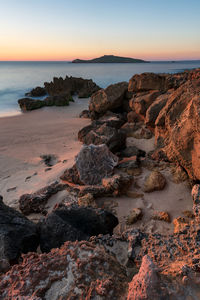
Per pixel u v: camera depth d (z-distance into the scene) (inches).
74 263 103.0
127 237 138.7
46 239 182.5
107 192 248.8
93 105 629.9
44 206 260.1
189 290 77.7
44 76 3602.4
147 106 402.6
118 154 351.6
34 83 2544.3
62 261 104.2
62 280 94.8
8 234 174.6
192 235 121.5
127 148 363.6
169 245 119.8
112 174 283.6
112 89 596.1
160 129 301.9
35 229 194.7
